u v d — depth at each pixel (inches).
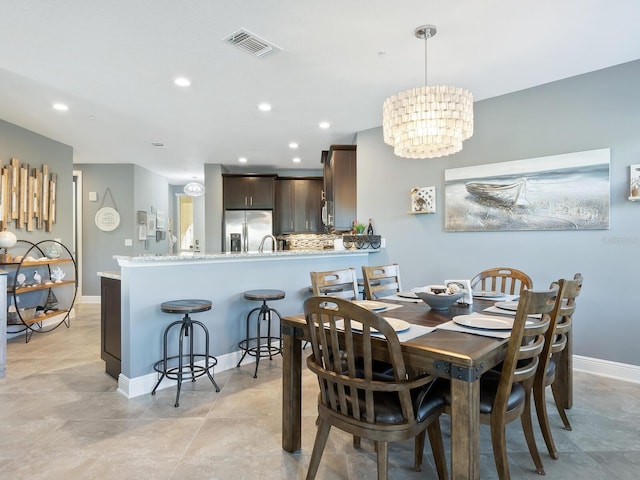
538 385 75.5
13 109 150.9
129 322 106.7
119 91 133.6
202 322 123.7
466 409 52.2
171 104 146.8
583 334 124.4
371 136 178.5
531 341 71.9
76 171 258.2
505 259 140.0
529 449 71.8
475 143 146.5
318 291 93.8
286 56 108.8
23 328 175.2
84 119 163.8
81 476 69.6
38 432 85.7
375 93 136.5
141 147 215.0
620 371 117.8
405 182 167.0
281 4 84.7
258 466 72.9
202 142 204.7
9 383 115.6
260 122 169.3
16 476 69.4
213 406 99.5
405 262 166.9
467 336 62.6
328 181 217.9
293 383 77.3
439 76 123.3
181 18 89.9
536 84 130.7
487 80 127.0
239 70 117.6
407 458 76.8
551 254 130.1
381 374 68.0
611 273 119.4
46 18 89.4
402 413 57.6
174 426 88.6
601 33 98.2
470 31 96.6
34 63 112.3
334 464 74.0
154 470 71.5
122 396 106.0
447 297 82.7
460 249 151.3
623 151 116.8
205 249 262.1
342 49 105.3
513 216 136.9
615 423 90.0
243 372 125.7
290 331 76.6
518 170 135.7
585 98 122.9
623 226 117.2
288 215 272.2
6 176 163.5
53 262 174.9
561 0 84.1
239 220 263.0
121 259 105.6
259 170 289.9
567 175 126.1
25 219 175.3
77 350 149.6
